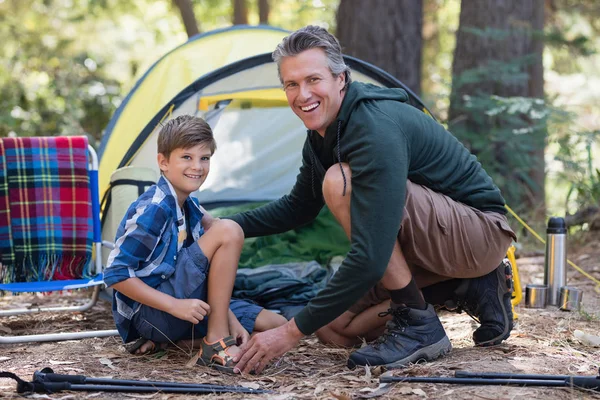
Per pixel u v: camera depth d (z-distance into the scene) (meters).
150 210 2.79
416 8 6.86
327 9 9.80
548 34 7.10
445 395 2.43
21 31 10.50
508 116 6.59
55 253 3.72
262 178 5.39
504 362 2.81
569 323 3.47
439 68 11.34
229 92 4.20
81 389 2.48
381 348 2.77
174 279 2.83
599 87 11.45
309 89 2.66
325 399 2.42
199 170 2.88
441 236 2.79
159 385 2.51
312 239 4.62
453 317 3.66
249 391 2.50
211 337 2.82
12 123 8.46
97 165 3.84
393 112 2.71
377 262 2.54
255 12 11.12
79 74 9.77
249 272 4.14
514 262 3.51
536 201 6.85
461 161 2.90
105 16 11.13
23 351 3.15
